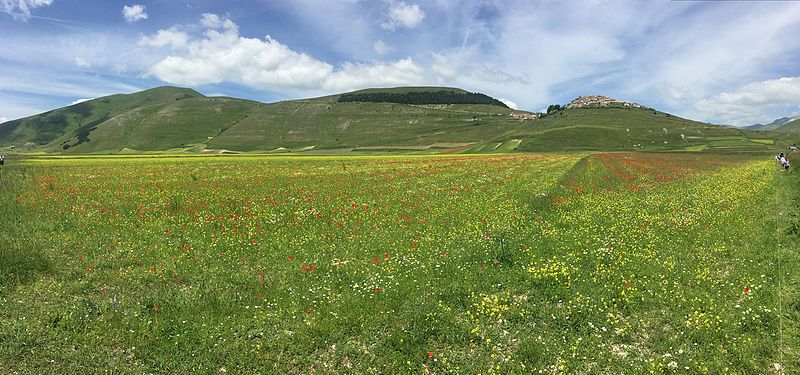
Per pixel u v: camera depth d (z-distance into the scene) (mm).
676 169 47250
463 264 12922
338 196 26641
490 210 20953
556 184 30328
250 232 16422
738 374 7527
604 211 21062
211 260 13547
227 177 38188
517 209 21016
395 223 18500
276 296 10680
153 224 17953
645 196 26078
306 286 11406
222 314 9664
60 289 10836
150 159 68938
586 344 8633
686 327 8992
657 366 7742
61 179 34469
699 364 7816
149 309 9836
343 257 13891
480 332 9047
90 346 8305
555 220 18922
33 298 10211
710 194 26047
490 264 12891
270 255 14102
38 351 8031
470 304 10250
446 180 35094
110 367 7766
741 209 20406
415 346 8547
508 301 10430
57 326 8938
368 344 8719
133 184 32000
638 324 9312
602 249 13898
